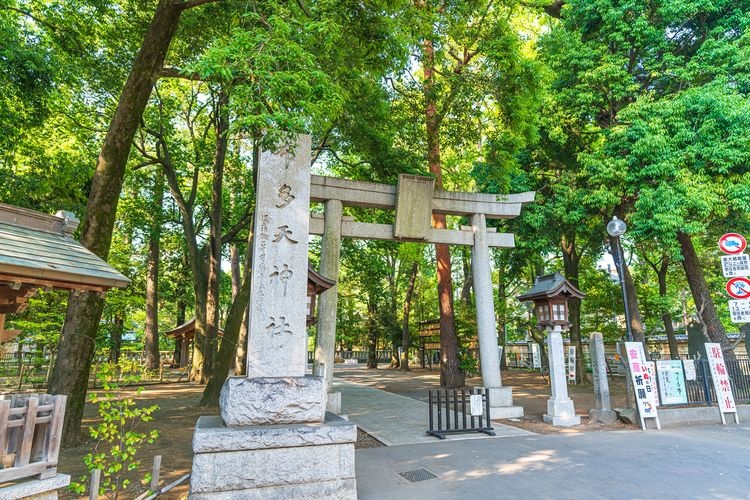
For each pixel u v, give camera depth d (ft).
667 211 41.86
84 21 39.99
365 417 37.04
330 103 19.30
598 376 34.55
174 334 82.28
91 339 28.60
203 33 39.14
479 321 40.22
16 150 40.93
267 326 17.20
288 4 25.09
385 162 43.01
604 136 50.24
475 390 38.78
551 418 33.68
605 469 21.01
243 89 16.96
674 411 32.99
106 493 17.98
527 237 53.78
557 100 51.24
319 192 36.99
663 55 48.98
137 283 85.71
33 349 54.39
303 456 15.48
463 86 42.55
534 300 36.52
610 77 48.19
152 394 53.01
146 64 30.81
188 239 61.67
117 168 30.22
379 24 28.81
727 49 45.01
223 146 55.83
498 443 26.91
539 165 55.62
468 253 83.71
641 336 54.80
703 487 18.24
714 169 42.60
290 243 18.17
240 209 69.46
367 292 110.32
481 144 64.49
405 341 97.81
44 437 13.88
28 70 32.89
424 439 28.35
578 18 53.06
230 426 15.53
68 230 21.72
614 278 75.66
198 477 14.35
